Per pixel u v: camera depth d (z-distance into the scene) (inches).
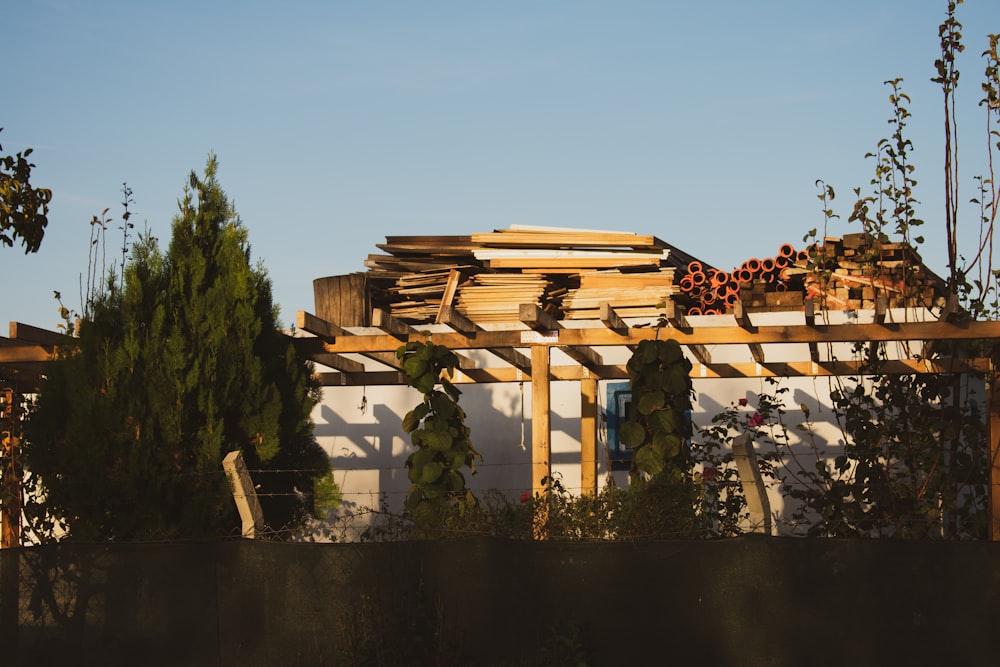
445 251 545.6
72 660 298.5
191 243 366.9
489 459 500.1
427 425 359.6
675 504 316.5
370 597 287.0
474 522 326.3
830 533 369.4
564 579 280.5
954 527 366.6
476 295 522.9
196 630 294.5
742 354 475.8
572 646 273.0
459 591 285.3
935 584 260.4
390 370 511.8
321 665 283.9
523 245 533.3
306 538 494.3
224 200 377.4
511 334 384.2
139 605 297.9
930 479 370.0
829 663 264.4
